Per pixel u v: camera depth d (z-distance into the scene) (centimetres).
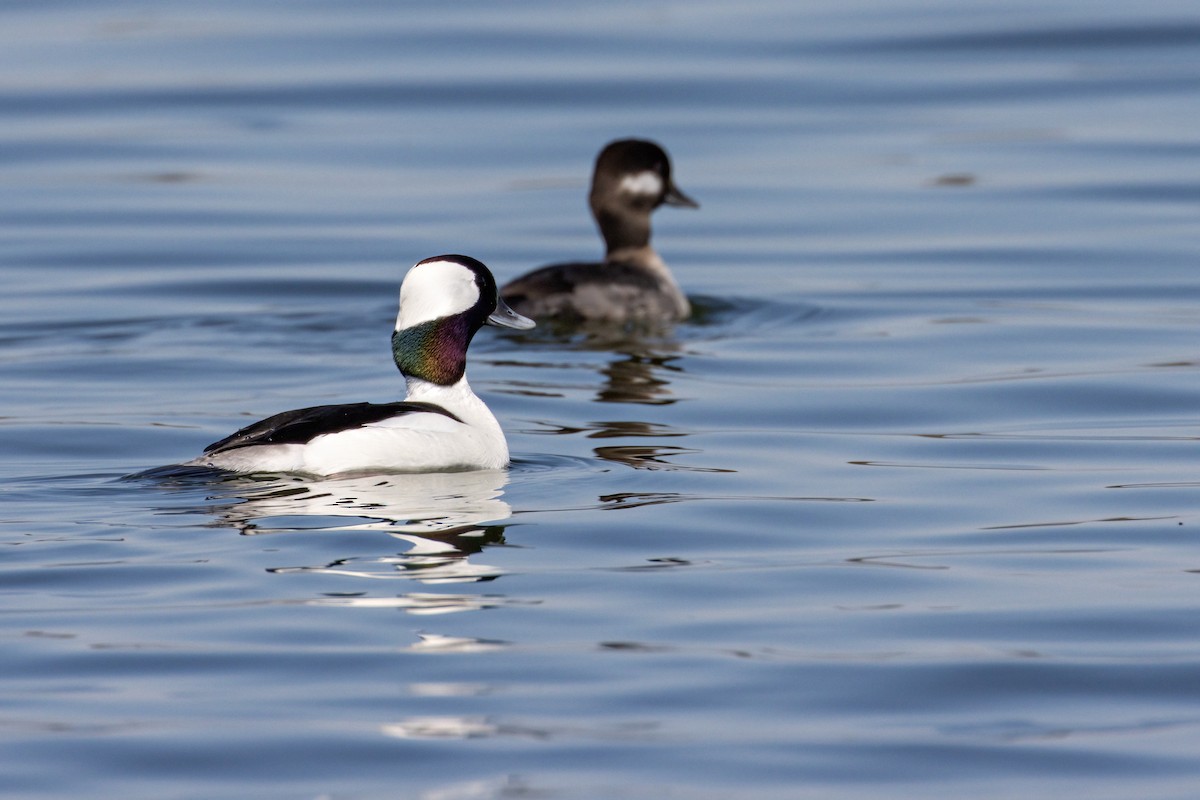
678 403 1627
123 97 3272
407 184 2806
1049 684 914
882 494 1306
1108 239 2439
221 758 812
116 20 3919
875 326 2002
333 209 2661
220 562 1076
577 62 3497
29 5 4094
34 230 2516
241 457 1248
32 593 1020
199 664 918
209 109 3209
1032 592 1062
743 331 1983
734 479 1344
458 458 1295
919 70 3438
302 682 898
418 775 798
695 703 880
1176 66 3431
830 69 3444
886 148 2978
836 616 1014
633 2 4028
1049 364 1795
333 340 1920
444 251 2439
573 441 1461
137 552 1093
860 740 841
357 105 3238
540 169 2889
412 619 989
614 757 818
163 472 1259
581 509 1233
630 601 1034
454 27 3781
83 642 945
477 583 1056
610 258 2181
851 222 2595
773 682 909
